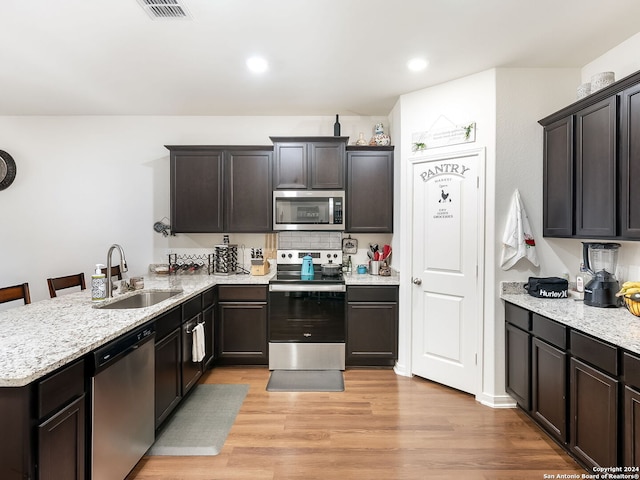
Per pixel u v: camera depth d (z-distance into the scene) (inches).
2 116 146.2
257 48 92.1
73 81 113.6
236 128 150.9
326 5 73.8
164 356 87.3
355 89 119.3
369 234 150.3
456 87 110.3
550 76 102.3
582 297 94.3
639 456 57.0
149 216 151.7
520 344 94.0
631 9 75.1
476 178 106.4
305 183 136.2
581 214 85.8
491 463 77.4
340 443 84.7
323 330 127.6
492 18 78.5
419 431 89.7
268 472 74.7
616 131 74.9
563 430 76.2
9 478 47.8
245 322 129.3
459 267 110.4
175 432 89.1
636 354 57.9
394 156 136.6
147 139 150.8
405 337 123.7
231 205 138.9
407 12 76.2
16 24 80.5
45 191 148.6
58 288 111.9
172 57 97.3
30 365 49.8
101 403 61.5
